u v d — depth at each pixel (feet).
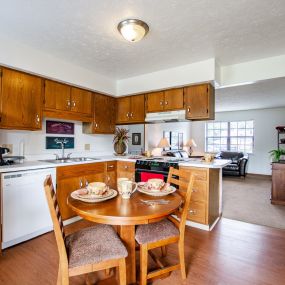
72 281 5.57
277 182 12.48
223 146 25.88
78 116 10.50
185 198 5.56
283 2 5.42
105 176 10.85
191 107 10.06
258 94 15.05
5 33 7.08
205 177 8.70
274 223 9.59
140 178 10.39
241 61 9.55
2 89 7.56
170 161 9.87
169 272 5.78
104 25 6.56
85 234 4.92
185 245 7.45
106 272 5.76
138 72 11.01
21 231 7.29
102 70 10.69
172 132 22.97
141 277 5.03
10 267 6.06
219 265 6.25
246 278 5.66
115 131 13.16
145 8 5.67
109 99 12.44
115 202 4.81
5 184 6.86
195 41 7.58
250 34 7.09
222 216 10.48
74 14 5.99
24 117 8.21
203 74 9.37
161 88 10.72
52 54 8.75
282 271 6.00
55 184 8.44
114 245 4.52
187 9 5.71
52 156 10.36
